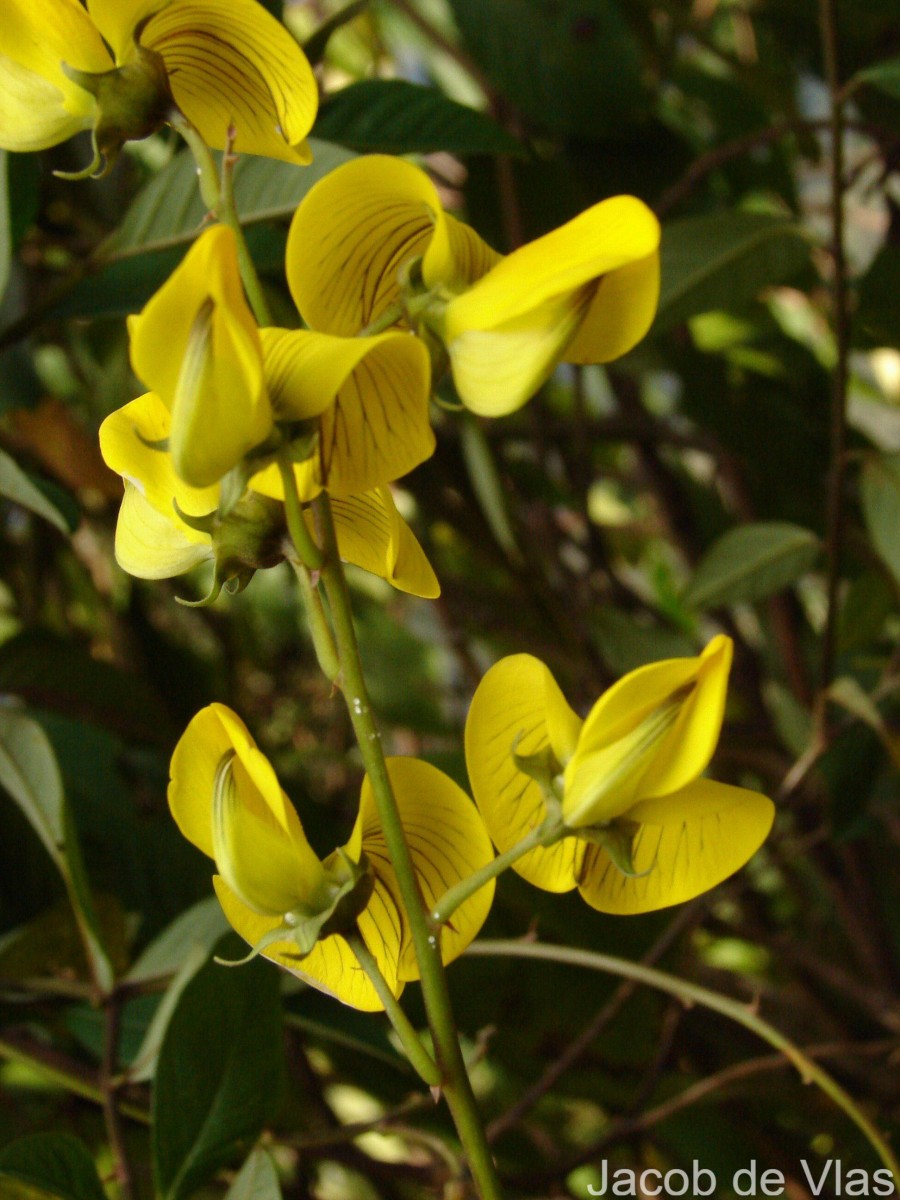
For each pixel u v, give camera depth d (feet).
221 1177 1.43
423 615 2.84
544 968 1.60
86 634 2.56
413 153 1.28
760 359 2.39
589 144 1.93
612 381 2.42
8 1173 0.97
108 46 0.83
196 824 0.82
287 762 2.16
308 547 0.76
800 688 2.24
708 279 1.48
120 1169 1.12
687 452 2.71
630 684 0.77
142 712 1.84
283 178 1.16
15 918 1.50
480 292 0.76
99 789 1.53
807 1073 1.01
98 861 1.51
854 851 2.13
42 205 1.97
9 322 1.70
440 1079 0.78
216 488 0.79
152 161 1.96
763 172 2.22
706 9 2.31
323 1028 1.24
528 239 1.82
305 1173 1.65
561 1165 1.49
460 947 0.84
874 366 2.87
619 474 2.78
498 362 0.76
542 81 1.83
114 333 1.87
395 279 0.80
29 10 0.81
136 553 0.81
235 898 0.83
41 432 1.85
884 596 1.88
